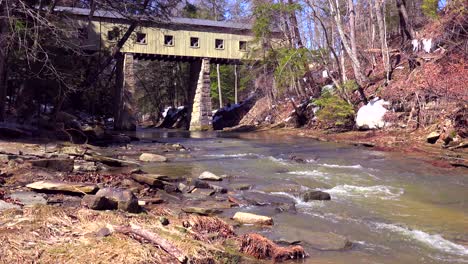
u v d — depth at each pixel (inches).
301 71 1175.6
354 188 382.3
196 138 991.6
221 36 1544.0
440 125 673.0
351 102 997.8
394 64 1047.0
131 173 387.5
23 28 676.7
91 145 647.8
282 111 1331.2
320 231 246.7
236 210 285.6
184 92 2260.1
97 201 231.5
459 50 769.6
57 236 183.5
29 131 627.5
